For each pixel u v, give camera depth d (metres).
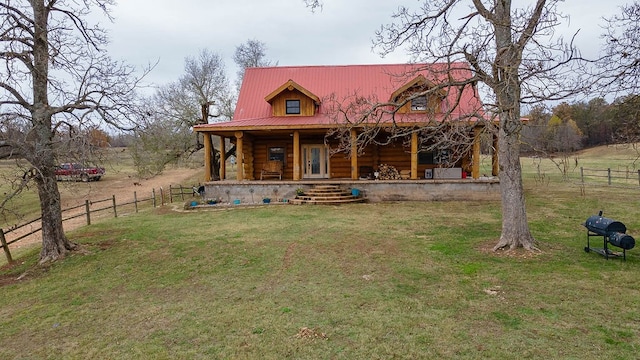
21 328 5.93
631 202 14.77
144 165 24.81
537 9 7.51
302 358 4.61
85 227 13.88
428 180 17.31
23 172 9.09
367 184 17.67
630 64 6.89
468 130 10.38
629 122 7.80
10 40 8.77
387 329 5.23
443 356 4.52
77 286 7.69
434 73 8.93
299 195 17.67
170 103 25.97
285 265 8.25
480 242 9.60
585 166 29.14
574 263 7.69
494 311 5.67
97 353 5.02
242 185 18.02
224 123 19.06
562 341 4.77
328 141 21.06
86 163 9.44
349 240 10.15
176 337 5.30
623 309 5.59
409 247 9.31
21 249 12.38
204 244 10.26
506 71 7.37
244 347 4.92
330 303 6.17
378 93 21.27
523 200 8.84
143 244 10.61
